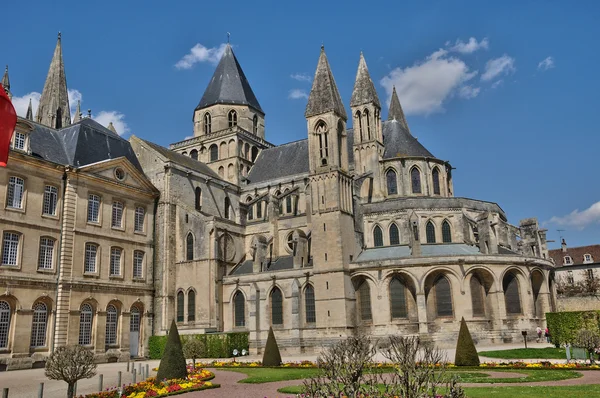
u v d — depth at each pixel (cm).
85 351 3061
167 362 3659
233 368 4834
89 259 6375
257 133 10031
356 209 7250
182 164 7962
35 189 5884
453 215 7212
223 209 8494
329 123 7019
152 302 7175
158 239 7381
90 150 6775
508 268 6297
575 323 5528
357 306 6538
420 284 6150
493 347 5747
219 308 7119
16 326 5472
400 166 8069
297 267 6850
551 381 3247
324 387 2055
